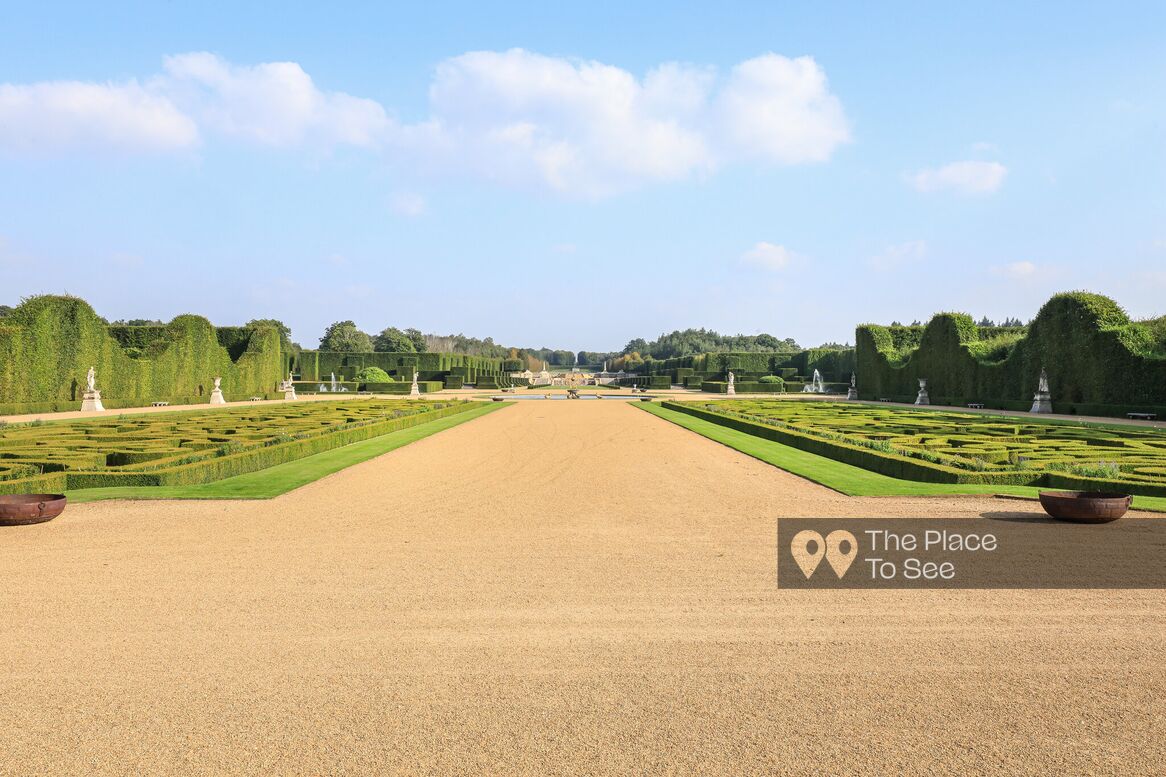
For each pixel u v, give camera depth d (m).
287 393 58.28
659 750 4.66
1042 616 7.03
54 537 10.31
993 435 22.20
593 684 5.60
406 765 4.50
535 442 23.23
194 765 4.52
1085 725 4.97
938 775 4.38
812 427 24.03
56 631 6.70
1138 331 32.72
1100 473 14.10
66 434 21.64
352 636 6.59
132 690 5.52
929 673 5.78
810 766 4.48
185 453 16.88
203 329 48.09
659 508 12.43
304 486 14.73
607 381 111.69
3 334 33.38
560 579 8.31
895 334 57.56
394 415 30.08
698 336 176.50
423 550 9.62
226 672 5.83
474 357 105.31
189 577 8.38
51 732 4.93
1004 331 48.47
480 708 5.22
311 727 4.96
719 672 5.81
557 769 4.45
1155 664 5.94
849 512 11.89
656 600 7.56
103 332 39.12
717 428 27.97
